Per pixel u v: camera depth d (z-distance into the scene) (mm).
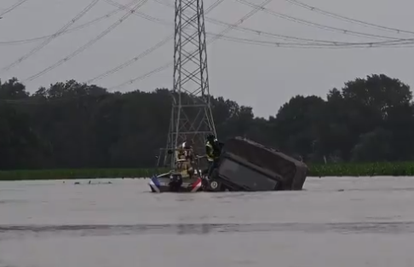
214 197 111188
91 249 45625
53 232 56906
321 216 68875
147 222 64938
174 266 38000
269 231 54906
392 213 72000
